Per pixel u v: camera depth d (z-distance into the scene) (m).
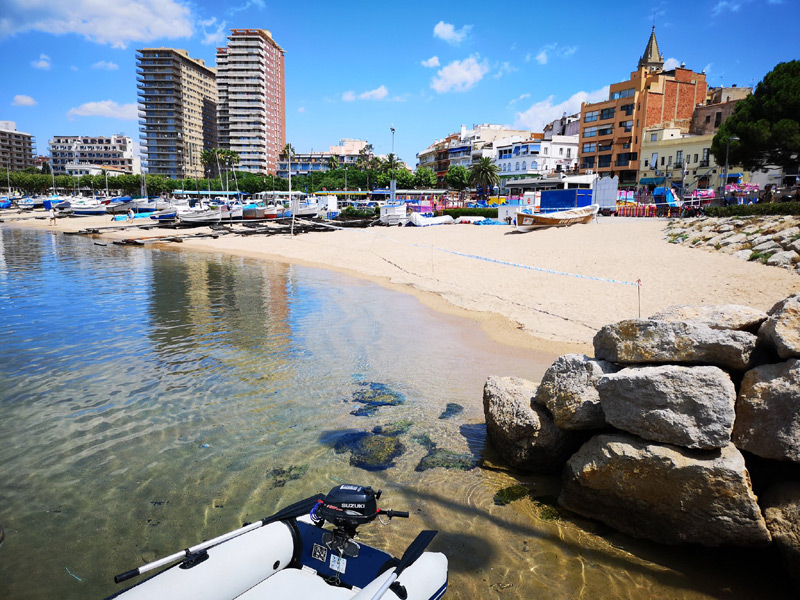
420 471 6.60
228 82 175.50
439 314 15.62
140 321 14.73
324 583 3.88
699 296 14.66
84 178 148.38
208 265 28.48
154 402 8.82
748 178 55.38
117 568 4.91
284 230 47.06
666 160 68.31
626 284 17.08
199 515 5.71
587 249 24.14
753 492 4.89
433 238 35.41
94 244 41.72
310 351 11.74
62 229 60.06
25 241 44.12
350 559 3.94
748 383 4.89
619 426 5.27
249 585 3.77
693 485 4.76
